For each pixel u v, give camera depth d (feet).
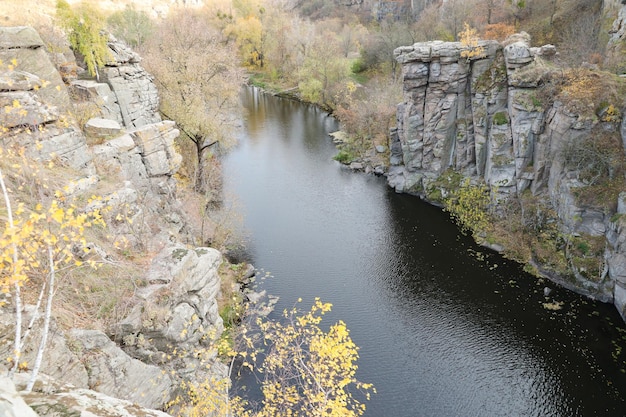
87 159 63.10
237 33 317.42
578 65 117.70
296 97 276.62
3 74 57.16
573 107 100.83
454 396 75.56
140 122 103.60
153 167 80.74
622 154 94.53
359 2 392.27
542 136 111.34
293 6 463.42
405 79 141.38
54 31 95.71
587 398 74.38
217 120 127.54
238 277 102.32
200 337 55.26
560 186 105.19
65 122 58.85
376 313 94.73
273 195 148.97
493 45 125.49
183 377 52.13
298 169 171.73
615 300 92.07
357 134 194.90
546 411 72.59
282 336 63.21
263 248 117.19
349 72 254.88
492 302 97.55
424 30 230.27
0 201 44.27
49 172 54.60
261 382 71.61
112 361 40.70
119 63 97.60
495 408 73.41
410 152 149.07
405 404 73.87
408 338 88.02
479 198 128.88
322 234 125.49
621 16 127.85
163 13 369.50
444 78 133.49
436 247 119.24
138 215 61.77
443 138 139.33
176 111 118.73
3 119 51.80
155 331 48.39
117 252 53.42
